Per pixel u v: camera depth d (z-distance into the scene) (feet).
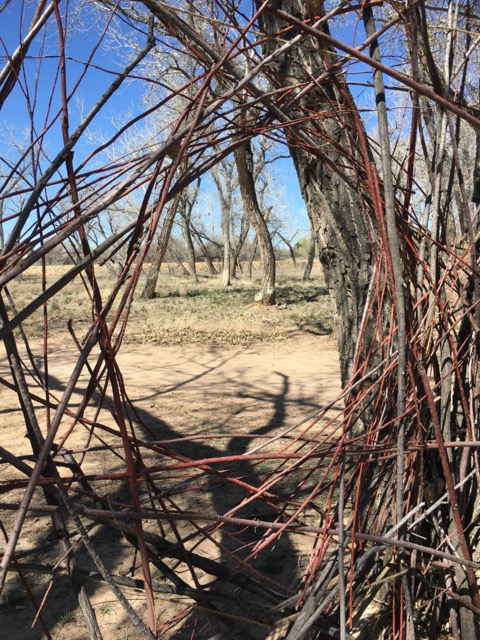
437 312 6.08
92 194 3.85
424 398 5.94
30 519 12.53
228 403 23.67
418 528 5.99
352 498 6.10
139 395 25.48
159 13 3.72
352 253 8.61
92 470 14.99
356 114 4.98
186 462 4.59
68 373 30.30
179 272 170.40
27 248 3.75
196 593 5.30
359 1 4.62
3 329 3.27
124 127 3.96
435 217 5.83
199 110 3.77
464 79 5.74
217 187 107.76
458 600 5.54
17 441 18.16
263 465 14.47
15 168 3.86
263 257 64.54
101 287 68.95
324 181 8.73
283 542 10.71
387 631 6.19
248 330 49.32
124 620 8.69
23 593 9.67
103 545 11.00
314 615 4.63
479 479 5.66
